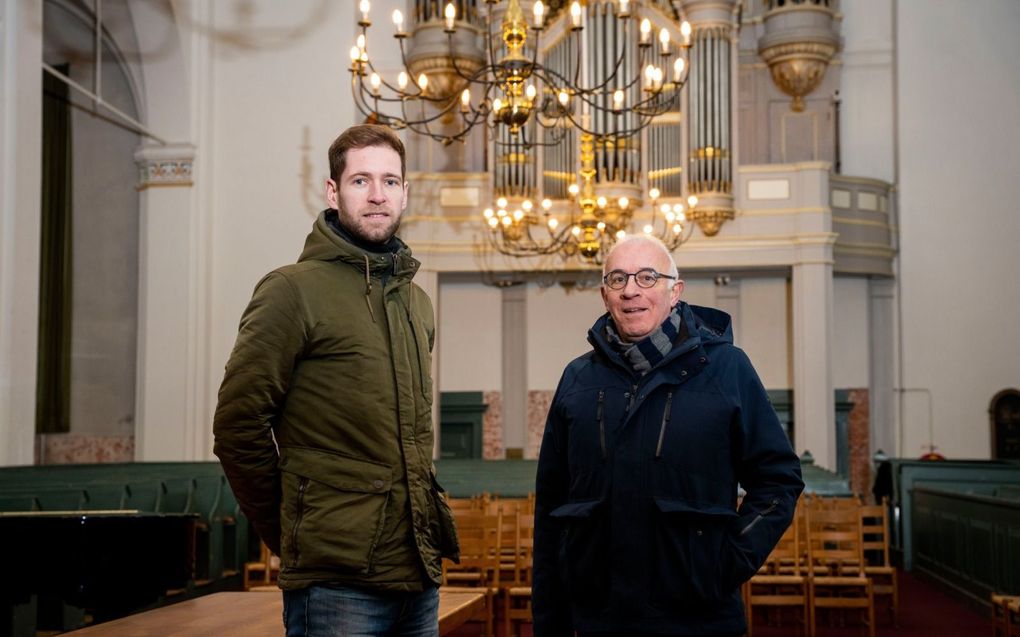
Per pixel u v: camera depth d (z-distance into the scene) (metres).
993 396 15.70
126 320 13.67
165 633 3.69
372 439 2.53
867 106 16.39
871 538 10.08
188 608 4.25
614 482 2.85
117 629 3.77
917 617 8.63
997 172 15.88
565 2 14.85
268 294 2.51
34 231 9.08
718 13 14.62
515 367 16.31
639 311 2.94
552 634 3.09
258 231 13.19
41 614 6.56
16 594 4.38
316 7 13.38
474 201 14.91
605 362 3.02
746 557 2.78
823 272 14.74
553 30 14.39
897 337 16.11
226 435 2.49
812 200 14.84
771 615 8.35
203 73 13.09
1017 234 15.79
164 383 12.74
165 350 12.77
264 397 2.48
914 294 15.91
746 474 2.96
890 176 16.30
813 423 14.59
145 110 12.97
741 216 14.93
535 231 14.59
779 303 16.06
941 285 15.88
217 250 13.19
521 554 8.02
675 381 2.89
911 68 16.08
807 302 14.73
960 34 16.03
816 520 8.11
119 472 9.01
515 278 15.88
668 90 14.64
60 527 4.33
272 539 2.66
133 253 13.68
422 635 2.66
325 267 2.60
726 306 16.20
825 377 14.64
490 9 8.78
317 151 13.27
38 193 9.15
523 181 14.52
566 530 3.01
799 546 8.09
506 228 12.41
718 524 2.79
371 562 2.48
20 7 8.91
